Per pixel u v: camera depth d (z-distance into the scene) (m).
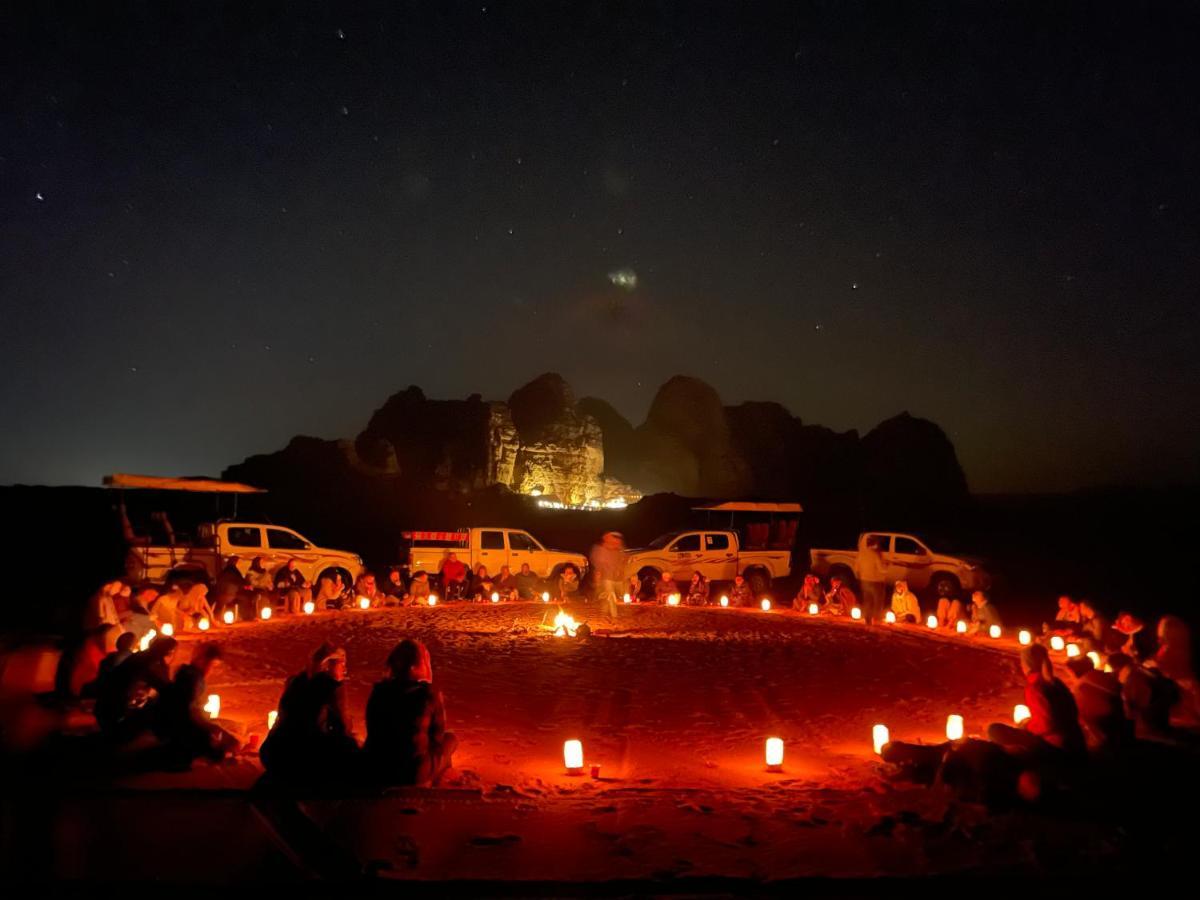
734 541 26.78
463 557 26.06
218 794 6.43
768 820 6.15
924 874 5.18
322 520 41.19
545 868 5.27
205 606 18.06
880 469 55.69
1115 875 5.18
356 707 10.38
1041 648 7.54
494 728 9.40
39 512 34.00
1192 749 8.06
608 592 20.41
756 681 12.31
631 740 8.95
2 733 6.62
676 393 57.09
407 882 5.02
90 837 5.64
